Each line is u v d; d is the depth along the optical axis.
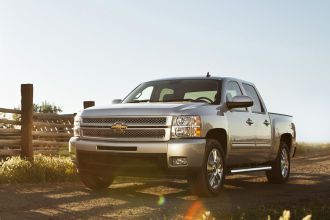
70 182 9.09
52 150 14.33
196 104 7.32
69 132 15.97
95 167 7.31
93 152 7.19
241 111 8.27
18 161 9.54
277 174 9.71
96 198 7.11
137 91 8.63
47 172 9.19
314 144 26.78
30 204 6.43
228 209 6.25
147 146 6.77
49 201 6.73
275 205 6.56
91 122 7.38
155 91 8.38
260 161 9.04
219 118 7.41
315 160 17.02
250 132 8.38
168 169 6.77
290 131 10.20
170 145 6.71
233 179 10.63
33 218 5.52
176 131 6.80
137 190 8.14
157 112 6.90
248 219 5.47
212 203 6.77
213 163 7.29
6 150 11.34
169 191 8.09
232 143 7.73
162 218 5.63
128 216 5.75
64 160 10.16
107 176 8.12
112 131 7.08
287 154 10.10
